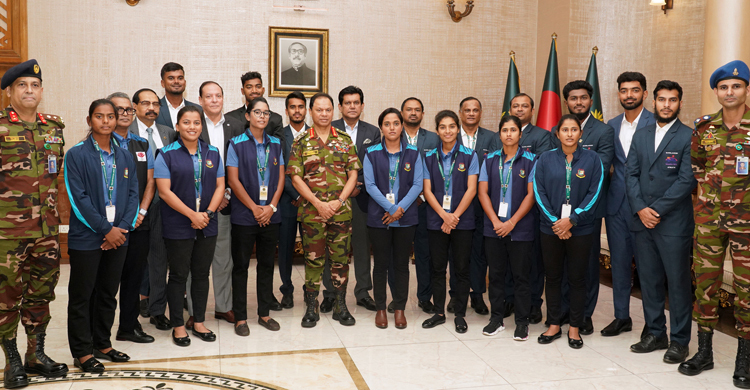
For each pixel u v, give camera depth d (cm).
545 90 585
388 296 487
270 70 621
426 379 305
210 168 357
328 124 394
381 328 398
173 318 357
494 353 348
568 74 614
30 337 306
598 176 356
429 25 655
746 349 302
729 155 302
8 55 568
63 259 590
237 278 379
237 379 301
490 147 441
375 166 390
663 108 346
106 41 589
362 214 447
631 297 500
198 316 370
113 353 328
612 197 396
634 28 617
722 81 296
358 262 452
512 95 598
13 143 282
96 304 324
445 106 664
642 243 359
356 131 447
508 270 436
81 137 591
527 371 319
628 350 358
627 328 397
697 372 316
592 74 567
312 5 627
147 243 353
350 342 366
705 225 315
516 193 375
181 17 602
